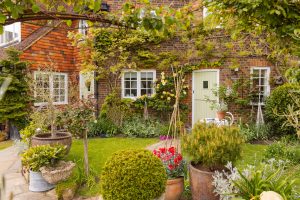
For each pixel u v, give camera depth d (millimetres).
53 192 4285
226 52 9336
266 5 2875
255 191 2758
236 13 3408
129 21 2432
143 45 9977
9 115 8594
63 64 10414
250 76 9266
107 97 9742
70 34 8336
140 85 10305
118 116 9383
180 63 9812
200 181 3418
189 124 10164
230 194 2822
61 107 9711
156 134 8602
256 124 8484
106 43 9625
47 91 6547
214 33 8914
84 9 2379
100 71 9758
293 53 3408
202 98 9969
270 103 8180
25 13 2129
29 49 9414
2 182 966
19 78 8789
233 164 3488
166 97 9930
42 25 2510
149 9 2365
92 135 8711
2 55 10203
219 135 3465
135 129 8773
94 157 6113
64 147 4816
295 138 7395
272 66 9211
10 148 7559
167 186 3570
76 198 4066
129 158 3020
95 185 4461
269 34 3807
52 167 4453
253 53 9023
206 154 3369
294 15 2975
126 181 2893
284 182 2838
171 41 9992
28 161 4441
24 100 8734
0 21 1956
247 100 9133
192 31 8656
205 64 9617
